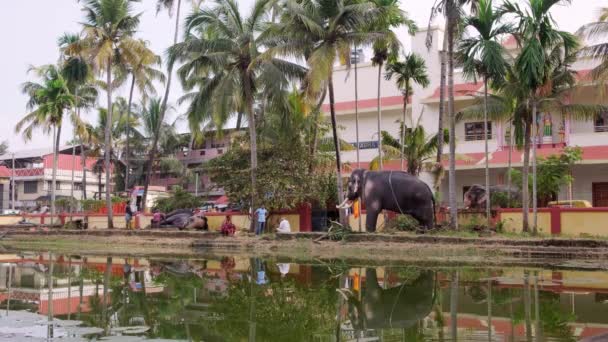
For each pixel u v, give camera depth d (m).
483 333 8.03
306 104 27.19
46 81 38.41
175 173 54.66
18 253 25.42
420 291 12.12
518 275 14.80
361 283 13.57
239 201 30.23
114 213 37.16
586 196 30.94
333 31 24.61
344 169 35.00
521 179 27.77
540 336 7.77
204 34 30.42
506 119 24.58
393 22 27.08
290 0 24.16
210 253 24.25
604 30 20.08
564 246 19.80
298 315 9.62
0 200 58.22
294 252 23.52
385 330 8.38
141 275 15.89
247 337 7.99
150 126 52.59
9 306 10.73
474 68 22.39
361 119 39.66
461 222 25.98
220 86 27.36
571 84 22.44
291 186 28.47
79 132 39.53
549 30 20.62
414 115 36.97
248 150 30.86
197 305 10.69
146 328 8.61
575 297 11.06
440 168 24.78
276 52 24.80
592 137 29.89
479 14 21.66
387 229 26.02
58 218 39.72
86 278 15.30
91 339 7.87
